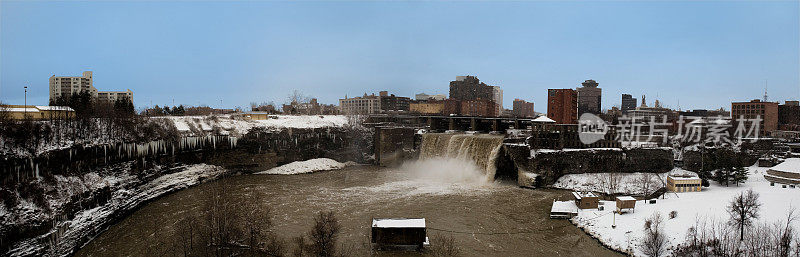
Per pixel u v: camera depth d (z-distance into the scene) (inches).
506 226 2824.8
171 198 3491.6
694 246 2175.2
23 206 2261.3
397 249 2388.0
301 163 4950.8
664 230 2474.2
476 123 6023.6
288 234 2598.4
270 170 4739.2
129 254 2333.9
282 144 4879.4
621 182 3858.3
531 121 5027.1
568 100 5595.5
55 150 2628.0
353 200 3452.3
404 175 4628.4
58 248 2310.5
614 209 2967.5
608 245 2459.4
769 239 2090.3
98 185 2842.0
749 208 2420.0
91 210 2689.5
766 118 6678.2
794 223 2352.4
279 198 3501.5
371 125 5856.3
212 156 4345.5
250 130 4670.3
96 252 2383.1
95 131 3139.8
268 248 2236.7
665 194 3336.6
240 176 4522.6
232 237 2220.7
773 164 4288.9
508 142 4190.5
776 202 2741.1
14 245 2135.8
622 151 4121.6
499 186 4010.8
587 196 3038.9
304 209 3166.8
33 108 3634.4
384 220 2469.2
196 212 3036.4
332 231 2202.3
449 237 2605.8
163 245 2397.9
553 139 4271.7
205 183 4094.5
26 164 2405.3
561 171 4010.8
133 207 3093.0
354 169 5064.0
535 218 2994.6
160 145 3725.4
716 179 3732.8
